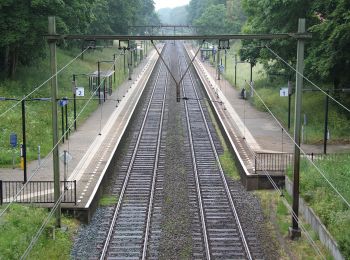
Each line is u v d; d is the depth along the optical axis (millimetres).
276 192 26734
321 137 35031
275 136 37188
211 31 108000
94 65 70062
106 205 25062
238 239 20984
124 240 20797
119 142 34344
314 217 21203
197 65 88312
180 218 23219
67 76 55312
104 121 41875
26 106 40750
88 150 32938
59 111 42250
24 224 19875
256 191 27125
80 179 26844
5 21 43000
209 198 26062
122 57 83562
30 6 43531
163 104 52875
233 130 39125
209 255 19219
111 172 30000
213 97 54469
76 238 20812
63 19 46344
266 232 21688
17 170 29047
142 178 29359
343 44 32656
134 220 23000
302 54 20234
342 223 19109
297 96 20625
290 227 21234
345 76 36594
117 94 55688
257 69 72438
